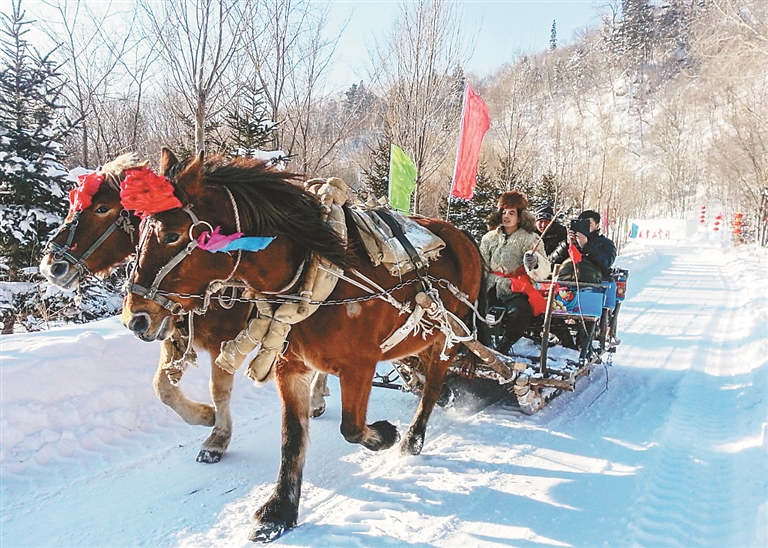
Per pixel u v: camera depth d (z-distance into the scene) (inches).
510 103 863.1
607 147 1122.7
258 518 138.9
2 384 178.4
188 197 131.6
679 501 152.6
